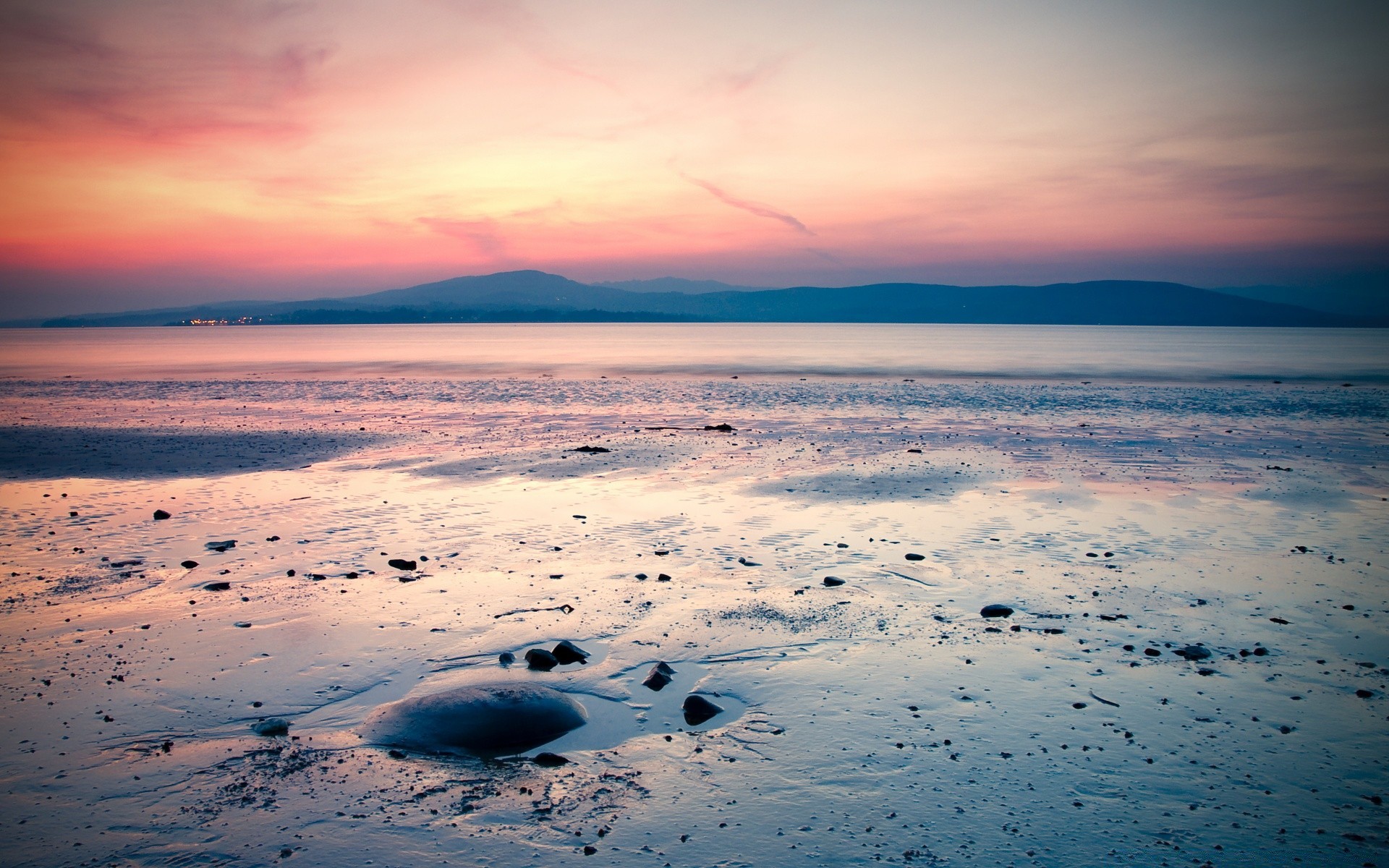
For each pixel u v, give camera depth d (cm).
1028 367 6706
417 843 523
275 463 2106
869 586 1070
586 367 7012
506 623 933
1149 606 984
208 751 646
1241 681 768
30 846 517
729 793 586
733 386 4916
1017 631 903
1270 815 548
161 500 1636
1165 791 580
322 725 694
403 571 1140
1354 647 848
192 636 891
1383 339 15262
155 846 518
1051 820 545
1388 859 497
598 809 566
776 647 862
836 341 14975
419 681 779
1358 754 629
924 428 2839
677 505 1585
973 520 1448
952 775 606
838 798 577
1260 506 1554
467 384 5178
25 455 2227
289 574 1122
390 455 2238
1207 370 6244
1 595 1031
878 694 750
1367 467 2009
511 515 1498
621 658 837
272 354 10012
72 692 749
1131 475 1892
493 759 640
